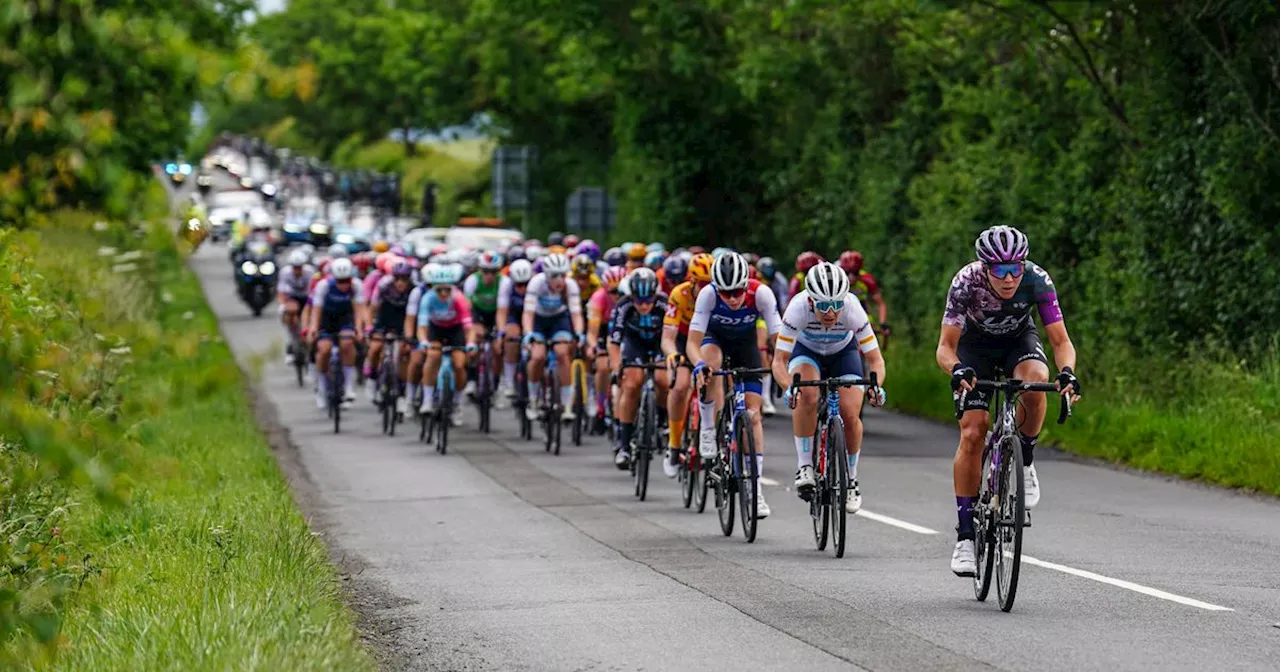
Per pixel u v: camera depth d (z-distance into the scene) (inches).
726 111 4842.5
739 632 972.6
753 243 5054.1
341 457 2246.6
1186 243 2465.6
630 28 4758.9
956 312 1076.5
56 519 1042.7
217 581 1056.8
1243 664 860.0
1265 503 1679.4
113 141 554.3
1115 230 2738.7
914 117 3722.9
